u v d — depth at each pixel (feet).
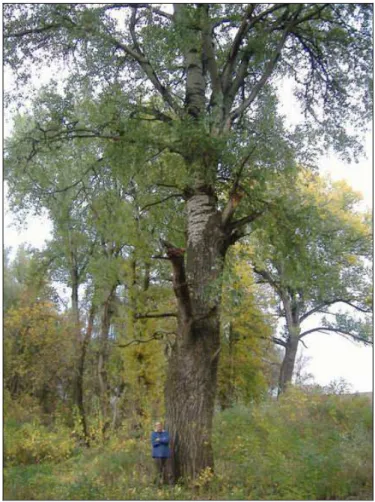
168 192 46.50
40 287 86.43
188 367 33.40
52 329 79.82
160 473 32.58
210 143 33.65
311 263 35.42
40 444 52.90
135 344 59.93
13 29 39.47
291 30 42.88
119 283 63.41
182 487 31.22
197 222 36.45
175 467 32.40
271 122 37.86
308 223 35.24
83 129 39.65
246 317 83.10
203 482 30.71
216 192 39.70
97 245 73.77
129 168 39.22
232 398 82.89
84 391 84.28
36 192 50.85
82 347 75.97
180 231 47.21
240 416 41.96
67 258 77.77
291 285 35.91
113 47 39.06
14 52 40.19
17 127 55.88
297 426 39.06
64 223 69.87
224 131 35.58
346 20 40.73
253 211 37.37
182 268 31.35
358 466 31.76
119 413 62.59
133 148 37.60
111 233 57.98
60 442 55.16
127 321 61.41
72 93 40.98
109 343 68.95
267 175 36.81
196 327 33.47
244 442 34.99
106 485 32.42
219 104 36.22
